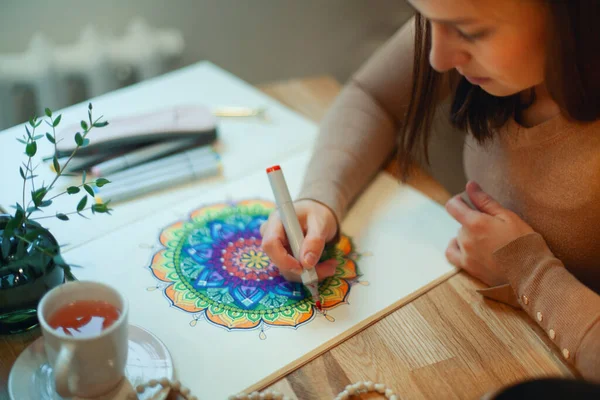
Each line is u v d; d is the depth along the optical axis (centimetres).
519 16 55
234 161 98
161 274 76
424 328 70
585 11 55
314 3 173
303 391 62
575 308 67
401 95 96
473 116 79
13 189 88
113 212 86
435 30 60
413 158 87
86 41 151
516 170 79
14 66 147
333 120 97
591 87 61
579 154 72
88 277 75
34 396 59
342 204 85
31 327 68
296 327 69
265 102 113
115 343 56
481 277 77
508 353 67
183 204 88
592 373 62
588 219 74
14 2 147
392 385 63
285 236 78
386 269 78
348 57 186
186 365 64
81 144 65
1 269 64
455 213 79
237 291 74
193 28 167
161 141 98
